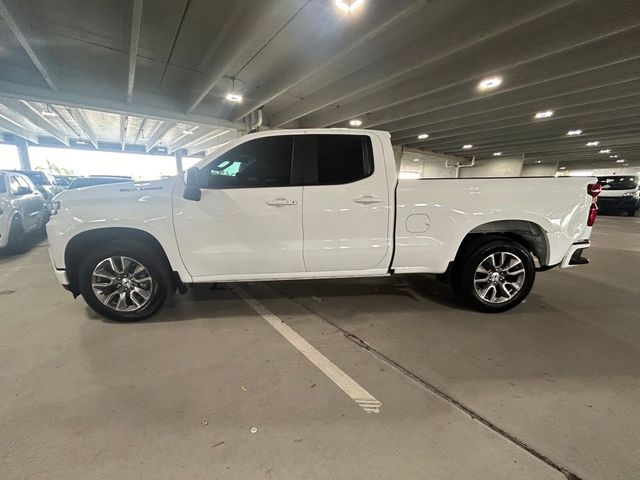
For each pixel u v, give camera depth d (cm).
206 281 287
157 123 1464
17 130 1567
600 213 1523
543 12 429
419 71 759
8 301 346
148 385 200
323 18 513
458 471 140
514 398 188
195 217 271
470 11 505
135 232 279
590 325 285
